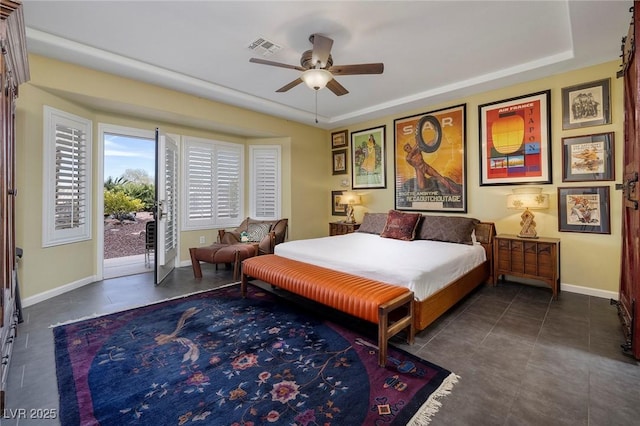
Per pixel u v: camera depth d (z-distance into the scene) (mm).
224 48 3061
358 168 5785
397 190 5129
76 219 3662
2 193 1513
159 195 3908
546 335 2383
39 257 3223
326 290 2336
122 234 6891
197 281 4012
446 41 2908
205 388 1722
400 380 1791
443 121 4523
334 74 2789
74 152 3625
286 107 4984
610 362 1975
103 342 2279
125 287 3729
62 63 3180
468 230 3918
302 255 3291
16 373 1863
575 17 2375
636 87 1887
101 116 4039
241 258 4102
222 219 5453
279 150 5738
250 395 1659
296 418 1480
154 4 2354
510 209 3920
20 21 1618
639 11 1832
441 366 1945
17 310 2586
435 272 2592
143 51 3119
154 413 1521
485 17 2518
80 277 3762
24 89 3033
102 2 2326
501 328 2523
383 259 2850
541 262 3379
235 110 4781
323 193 6289
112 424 1448
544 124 3609
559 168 3516
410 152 4934
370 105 4949
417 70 3576
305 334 2414
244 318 2742
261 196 5750
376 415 1499
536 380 1787
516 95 3822
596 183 3273
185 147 4930
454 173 4414
